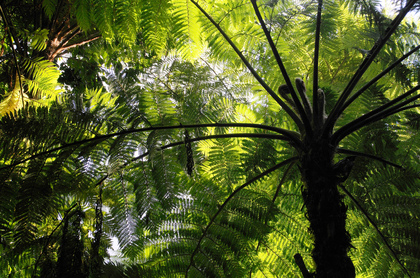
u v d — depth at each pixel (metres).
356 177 2.30
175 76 2.93
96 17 2.12
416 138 2.54
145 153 2.27
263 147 2.38
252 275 2.90
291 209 2.76
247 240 2.61
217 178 2.48
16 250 1.95
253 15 2.29
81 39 3.25
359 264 2.65
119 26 2.13
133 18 2.12
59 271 1.91
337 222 1.56
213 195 2.61
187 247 2.67
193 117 2.44
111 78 2.35
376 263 2.60
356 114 2.46
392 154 2.32
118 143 2.14
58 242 2.28
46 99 2.48
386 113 1.81
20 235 1.94
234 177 2.48
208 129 2.62
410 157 2.57
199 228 2.70
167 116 2.35
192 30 2.27
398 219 2.46
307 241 2.71
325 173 1.67
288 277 2.82
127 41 2.25
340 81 2.73
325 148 1.75
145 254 2.69
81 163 2.12
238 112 2.62
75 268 1.93
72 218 2.48
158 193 2.18
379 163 2.38
